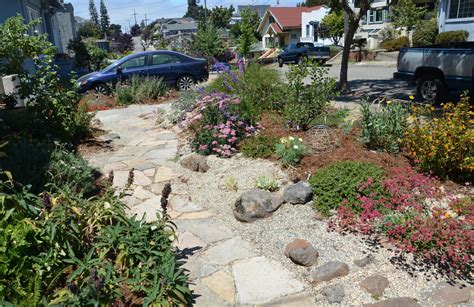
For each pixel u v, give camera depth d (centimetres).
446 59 923
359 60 2764
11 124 699
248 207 459
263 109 788
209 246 412
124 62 1325
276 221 450
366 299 330
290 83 689
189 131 783
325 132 623
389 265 366
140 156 687
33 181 468
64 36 3128
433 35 2617
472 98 930
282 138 616
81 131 777
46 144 585
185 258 391
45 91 711
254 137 652
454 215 427
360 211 443
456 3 1972
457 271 355
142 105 1183
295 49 2777
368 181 455
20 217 310
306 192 474
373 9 3544
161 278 300
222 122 669
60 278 301
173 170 614
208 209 495
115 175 597
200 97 811
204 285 352
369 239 404
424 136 505
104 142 774
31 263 291
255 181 538
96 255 322
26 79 713
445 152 484
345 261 376
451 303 322
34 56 727
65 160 527
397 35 3045
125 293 300
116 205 359
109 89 1294
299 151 564
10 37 712
